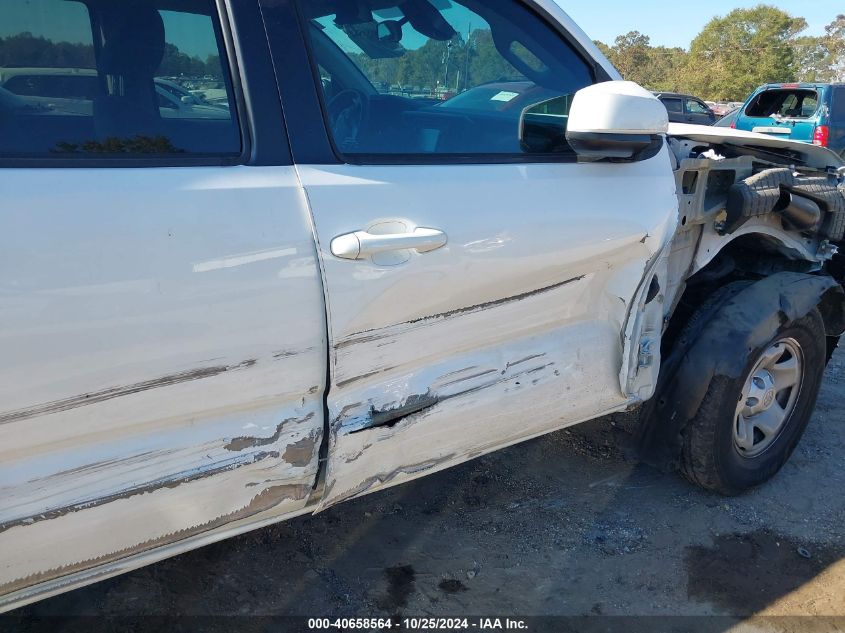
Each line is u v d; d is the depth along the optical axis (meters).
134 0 1.54
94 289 1.36
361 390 1.78
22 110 1.42
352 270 1.65
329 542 2.58
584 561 2.53
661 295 2.44
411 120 1.90
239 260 1.51
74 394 1.37
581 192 2.09
